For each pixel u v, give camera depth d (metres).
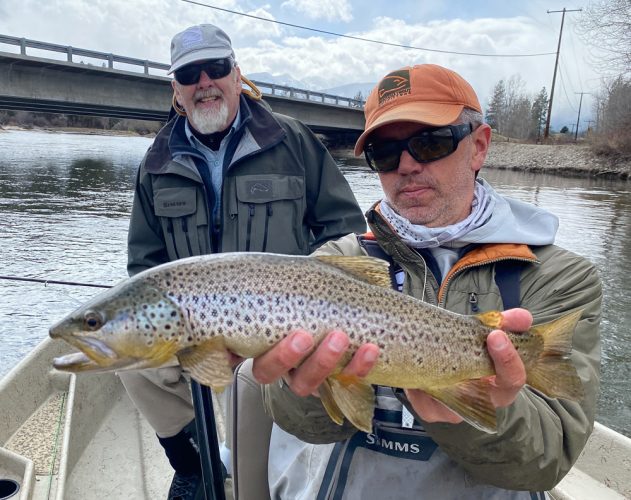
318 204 1.34
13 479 1.02
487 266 0.70
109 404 1.45
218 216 1.25
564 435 0.59
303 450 0.76
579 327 0.64
